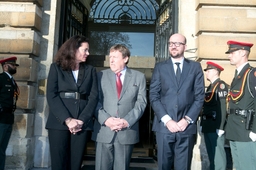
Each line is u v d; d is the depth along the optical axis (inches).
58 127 128.3
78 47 135.6
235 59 150.3
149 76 370.3
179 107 136.4
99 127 143.0
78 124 126.0
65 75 134.3
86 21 311.0
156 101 140.3
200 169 202.7
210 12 207.9
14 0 211.8
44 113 216.1
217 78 197.2
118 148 138.2
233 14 207.8
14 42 208.1
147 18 386.3
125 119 135.0
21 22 208.7
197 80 141.6
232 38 206.8
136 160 258.7
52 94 129.8
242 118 140.2
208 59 208.1
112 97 141.4
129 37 387.2
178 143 135.3
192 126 136.5
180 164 135.2
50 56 221.5
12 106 185.8
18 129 201.3
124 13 390.9
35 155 212.5
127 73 146.9
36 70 215.9
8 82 185.5
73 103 130.8
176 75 141.6
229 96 151.9
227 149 210.7
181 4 225.9
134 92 142.8
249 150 137.1
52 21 225.0
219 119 185.6
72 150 131.0
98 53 384.8
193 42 221.5
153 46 382.3
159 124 140.1
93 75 140.8
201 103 137.9
